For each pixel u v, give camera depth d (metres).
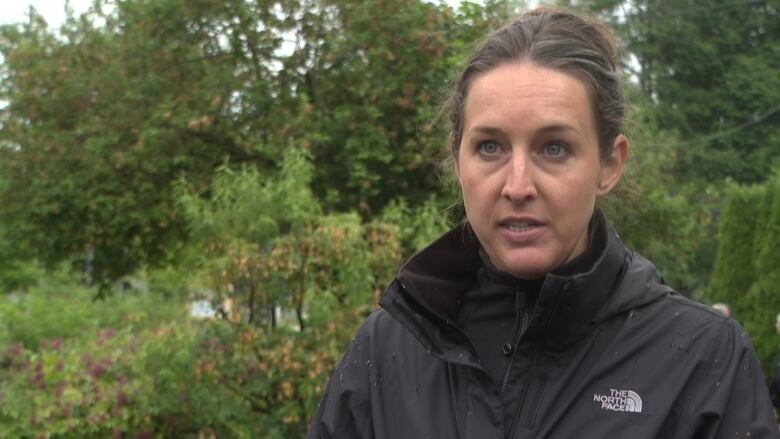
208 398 4.76
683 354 1.31
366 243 5.05
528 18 1.42
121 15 7.82
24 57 7.98
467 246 1.49
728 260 11.41
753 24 21.70
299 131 6.77
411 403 1.43
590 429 1.29
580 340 1.33
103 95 7.59
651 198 7.96
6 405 4.97
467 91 1.38
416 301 1.44
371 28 6.88
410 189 6.92
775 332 10.52
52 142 7.60
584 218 1.32
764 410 1.30
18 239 8.22
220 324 4.86
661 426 1.28
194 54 7.44
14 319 10.05
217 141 7.39
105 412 4.92
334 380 1.57
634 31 21.27
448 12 6.88
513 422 1.33
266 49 7.39
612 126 1.37
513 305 1.41
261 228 4.92
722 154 19.89
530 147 1.30
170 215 7.41
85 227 7.91
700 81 21.72
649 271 1.42
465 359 1.37
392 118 7.00
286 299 4.93
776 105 20.69
